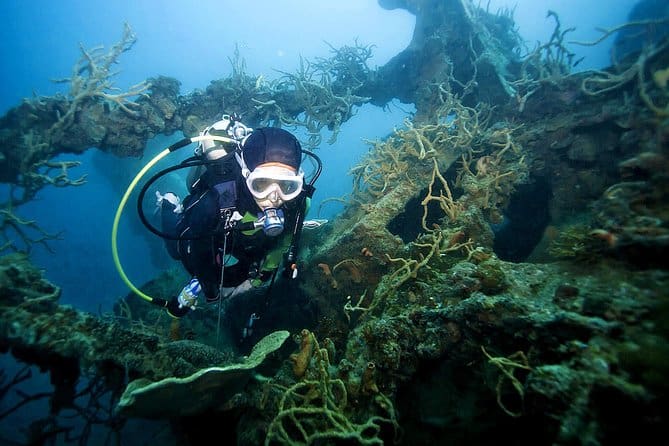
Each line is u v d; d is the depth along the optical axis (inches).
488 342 99.0
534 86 229.3
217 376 95.6
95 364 105.5
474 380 105.3
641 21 171.0
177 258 154.5
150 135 264.4
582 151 185.0
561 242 122.6
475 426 100.2
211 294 128.6
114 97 240.5
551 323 82.1
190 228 118.7
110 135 250.5
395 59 314.3
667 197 93.5
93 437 272.5
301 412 100.7
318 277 187.6
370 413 106.2
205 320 247.0
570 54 217.2
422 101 286.2
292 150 108.7
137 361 106.2
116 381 112.7
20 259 124.5
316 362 117.0
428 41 284.8
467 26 270.7
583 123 186.9
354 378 112.9
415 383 118.3
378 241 169.3
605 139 179.9
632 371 60.9
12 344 101.8
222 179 116.5
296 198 120.7
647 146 121.1
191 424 130.3
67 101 239.1
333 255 180.9
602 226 100.3
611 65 196.7
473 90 271.1
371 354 117.3
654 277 80.8
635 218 92.7
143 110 254.4
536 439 86.7
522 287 103.8
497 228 263.1
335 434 92.1
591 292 86.2
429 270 142.2
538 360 85.4
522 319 88.7
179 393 91.3
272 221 107.3
